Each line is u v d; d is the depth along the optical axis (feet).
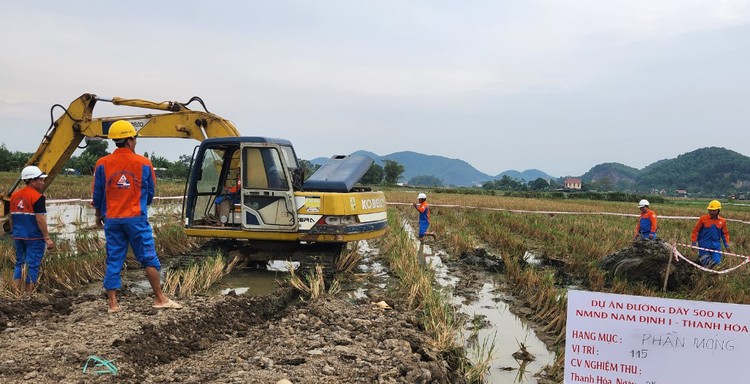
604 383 11.44
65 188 94.89
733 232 66.90
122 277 30.45
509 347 21.35
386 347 18.43
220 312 21.89
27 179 24.90
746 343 10.50
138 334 17.76
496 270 37.58
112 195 20.26
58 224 53.98
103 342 16.84
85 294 24.54
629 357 11.25
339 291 29.07
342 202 31.07
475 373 17.81
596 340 11.50
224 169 35.42
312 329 20.36
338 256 33.42
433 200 121.39
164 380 14.69
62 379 13.92
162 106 36.91
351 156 37.40
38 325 19.24
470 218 73.72
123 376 14.48
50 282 27.09
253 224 31.12
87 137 36.76
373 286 30.99
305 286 27.55
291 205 30.73
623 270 33.04
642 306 11.16
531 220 68.13
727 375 10.63
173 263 32.35
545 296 26.71
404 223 69.97
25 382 13.56
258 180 31.07
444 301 28.22
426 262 39.86
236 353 17.39
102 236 43.98
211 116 35.88
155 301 21.70
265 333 20.02
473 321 24.88
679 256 31.01
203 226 31.86
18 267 24.99
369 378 15.46
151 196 21.11
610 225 65.62
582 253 42.39
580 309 11.64
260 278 31.48
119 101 36.76
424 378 15.49
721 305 10.62
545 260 40.57
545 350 21.18
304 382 14.75
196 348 17.93
